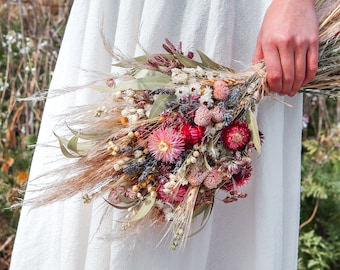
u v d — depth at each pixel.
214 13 1.21
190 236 1.23
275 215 1.27
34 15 2.57
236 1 1.24
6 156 2.39
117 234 1.19
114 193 1.17
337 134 2.65
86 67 1.26
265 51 1.15
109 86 1.19
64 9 2.64
